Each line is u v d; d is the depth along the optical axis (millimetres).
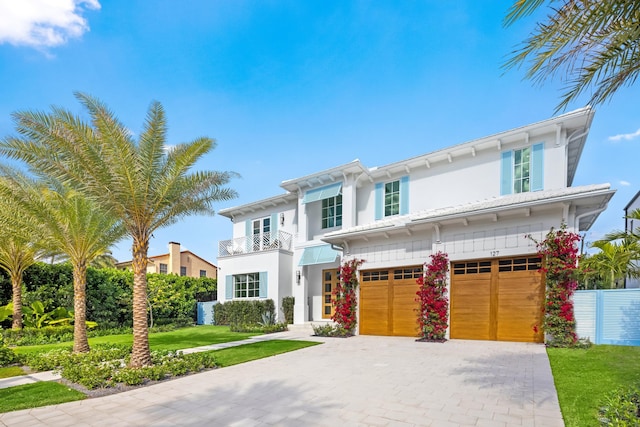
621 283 15203
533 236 12781
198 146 11242
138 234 11086
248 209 28266
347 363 10438
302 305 22203
